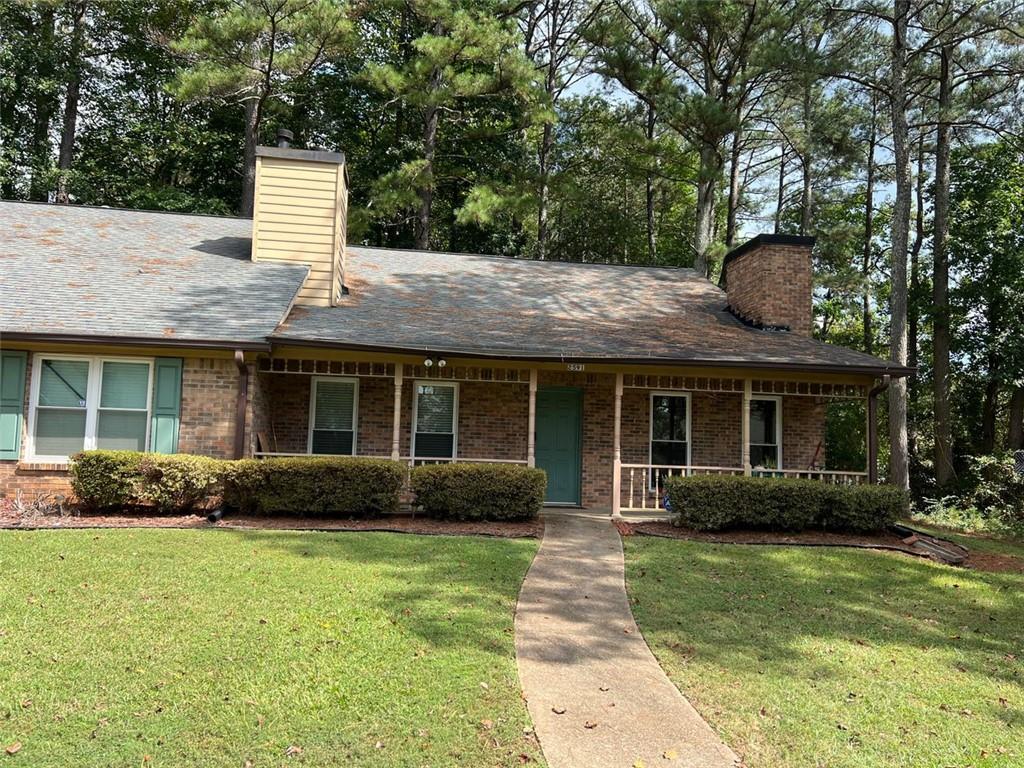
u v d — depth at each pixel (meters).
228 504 9.72
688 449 13.27
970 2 16.12
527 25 28.69
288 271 12.69
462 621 5.78
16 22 23.03
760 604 6.82
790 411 13.56
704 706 4.62
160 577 6.48
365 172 25.00
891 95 17.08
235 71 18.75
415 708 4.29
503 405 12.95
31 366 10.04
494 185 23.64
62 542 7.58
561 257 29.66
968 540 11.61
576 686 4.81
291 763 3.66
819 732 4.34
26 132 24.92
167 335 9.85
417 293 13.93
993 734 4.45
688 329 13.15
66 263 11.91
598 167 28.47
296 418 12.35
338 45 19.53
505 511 9.93
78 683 4.38
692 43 21.66
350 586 6.50
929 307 21.28
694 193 32.41
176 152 24.44
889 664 5.52
